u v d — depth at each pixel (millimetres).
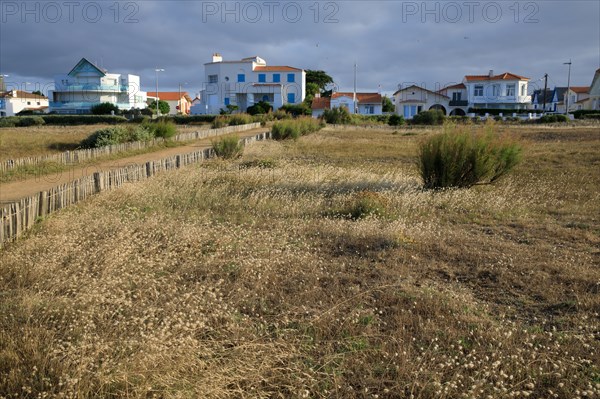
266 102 68250
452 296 5543
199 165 16547
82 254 6602
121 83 73875
